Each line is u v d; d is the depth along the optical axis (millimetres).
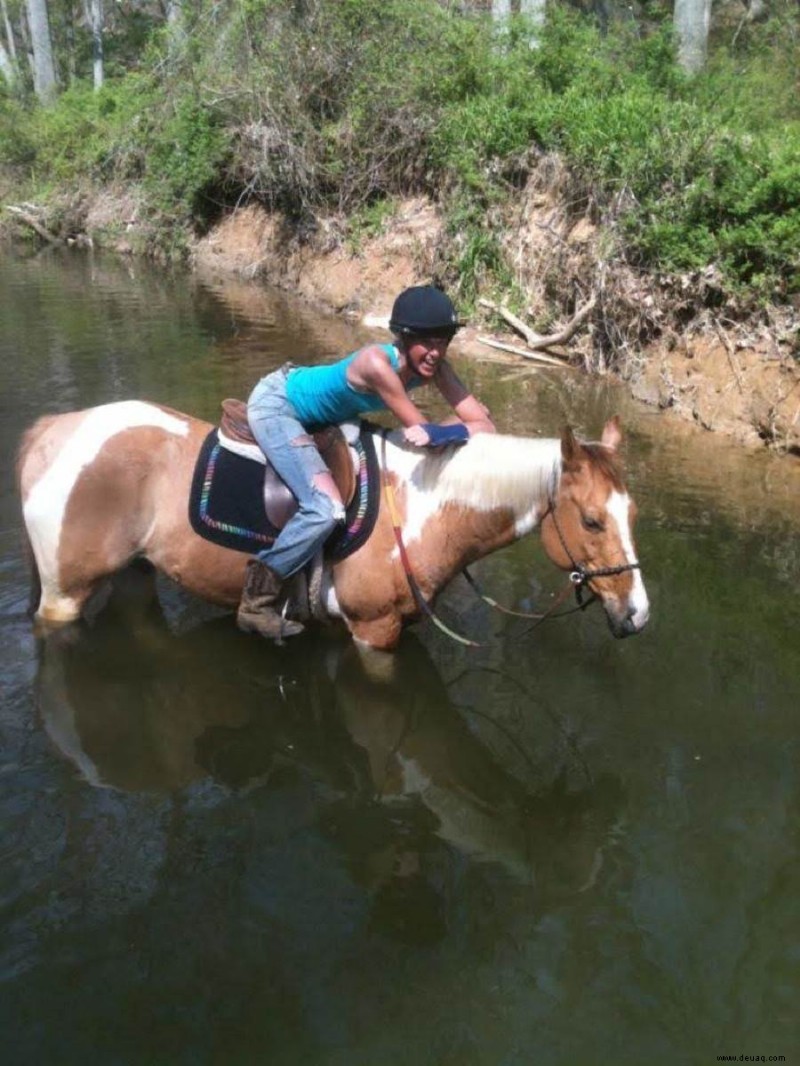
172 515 3922
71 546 3926
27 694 3812
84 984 2543
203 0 17375
